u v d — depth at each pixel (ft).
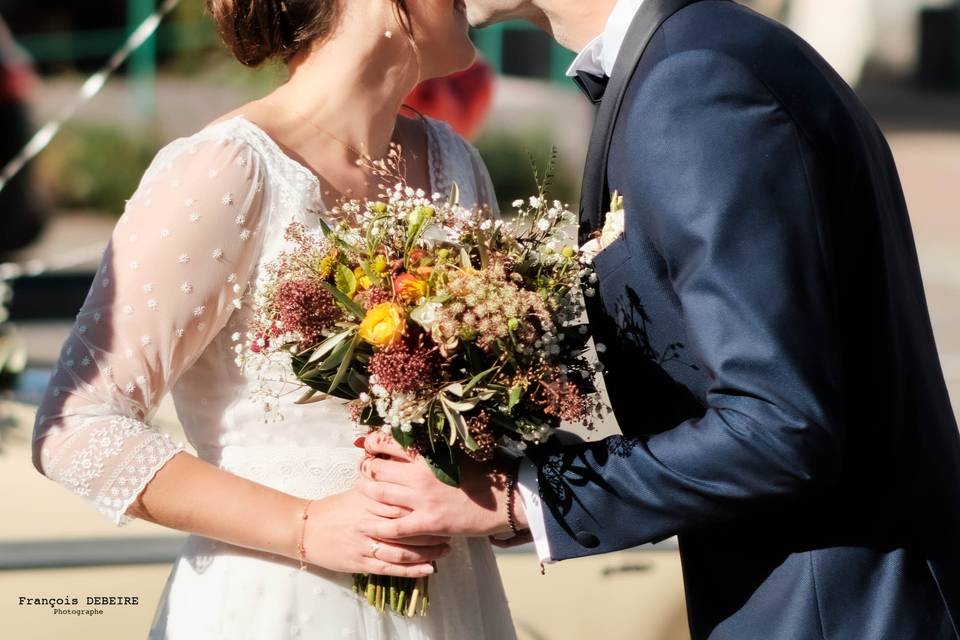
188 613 7.79
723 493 6.29
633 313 6.89
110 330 7.17
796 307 6.15
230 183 7.25
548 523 6.73
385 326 6.36
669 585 11.05
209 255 7.19
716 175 6.24
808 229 6.26
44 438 7.29
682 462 6.37
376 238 6.81
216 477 7.32
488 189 9.72
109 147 39.86
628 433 7.26
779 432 6.07
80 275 33.55
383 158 8.43
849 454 6.75
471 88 20.74
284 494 7.45
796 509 6.82
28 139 34.04
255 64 8.34
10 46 35.32
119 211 39.65
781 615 6.77
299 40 8.00
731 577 7.04
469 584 8.07
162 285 7.12
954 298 29.76
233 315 7.49
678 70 6.48
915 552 6.73
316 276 6.75
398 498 7.00
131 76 40.68
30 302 31.01
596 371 6.91
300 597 7.57
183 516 7.28
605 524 6.63
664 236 6.44
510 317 6.28
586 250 6.97
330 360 6.56
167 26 40.01
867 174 6.72
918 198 42.68
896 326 6.84
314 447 7.66
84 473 7.15
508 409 6.48
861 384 6.73
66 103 40.50
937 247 35.65
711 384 6.66
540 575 10.98
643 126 6.53
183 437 12.06
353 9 7.91
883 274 6.75
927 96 63.46
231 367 7.59
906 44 64.80
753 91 6.39
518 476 6.89
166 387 7.34
